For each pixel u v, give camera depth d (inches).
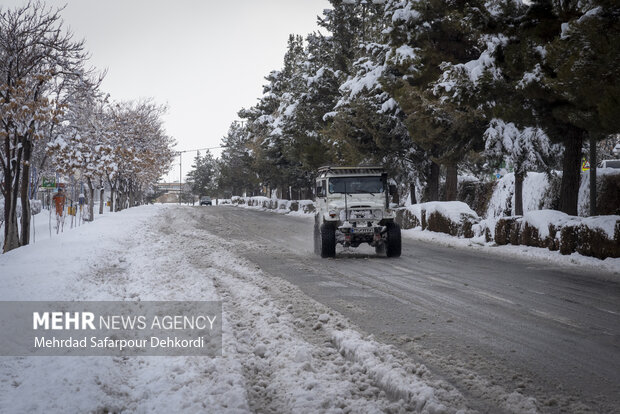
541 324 307.4
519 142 882.1
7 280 407.5
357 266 563.2
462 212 885.8
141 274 471.5
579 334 285.0
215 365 218.4
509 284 445.4
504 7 692.7
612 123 534.6
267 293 398.9
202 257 624.1
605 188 894.4
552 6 671.1
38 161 1115.3
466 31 770.2
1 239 817.5
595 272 510.6
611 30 533.0
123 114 1845.5
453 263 584.4
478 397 195.9
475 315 331.3
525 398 192.1
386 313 337.4
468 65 788.0
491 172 1217.4
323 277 487.5
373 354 241.3
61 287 381.4
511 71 693.9
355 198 650.2
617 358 242.2
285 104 2119.8
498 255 660.1
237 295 385.7
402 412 180.7
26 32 652.1
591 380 213.8
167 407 177.5
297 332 285.6
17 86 641.6
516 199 1032.8
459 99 748.0
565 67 549.3
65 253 573.0
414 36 967.0
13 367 211.6
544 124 714.8
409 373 217.2
